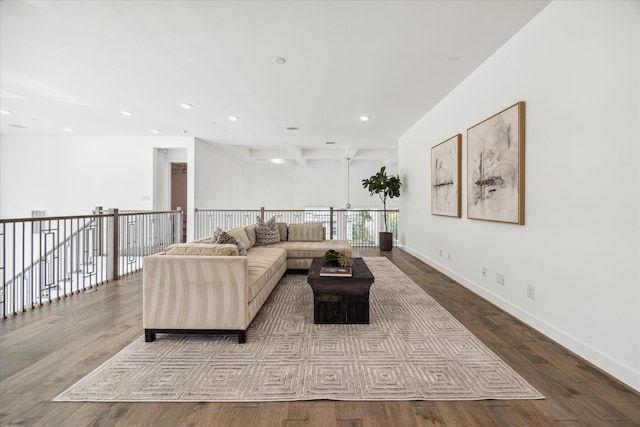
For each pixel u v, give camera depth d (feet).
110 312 9.24
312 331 7.87
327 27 8.32
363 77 11.58
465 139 11.96
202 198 23.68
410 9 7.52
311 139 22.76
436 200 14.98
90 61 10.37
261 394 5.23
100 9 7.56
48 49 9.55
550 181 7.39
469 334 7.68
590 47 6.24
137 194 22.08
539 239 7.79
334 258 9.82
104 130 20.35
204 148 23.93
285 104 14.76
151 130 20.26
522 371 5.97
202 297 7.15
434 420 4.65
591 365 6.16
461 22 8.08
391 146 25.30
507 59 9.07
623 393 5.27
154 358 6.43
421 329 8.00
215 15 7.81
